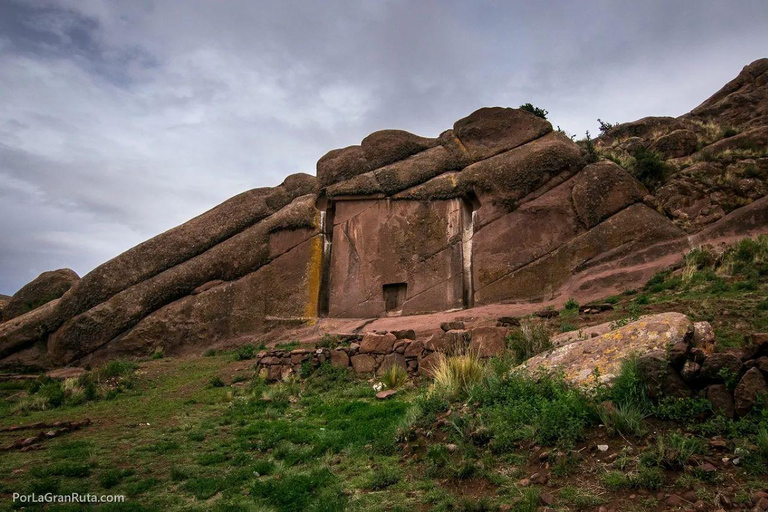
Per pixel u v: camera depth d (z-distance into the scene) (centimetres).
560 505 505
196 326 2300
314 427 923
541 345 1010
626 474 529
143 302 2345
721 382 607
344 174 2394
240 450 830
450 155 2306
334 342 1514
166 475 730
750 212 1778
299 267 2316
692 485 497
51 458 819
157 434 962
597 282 1803
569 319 1447
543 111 2447
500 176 2122
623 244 1880
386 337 1294
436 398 826
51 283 2770
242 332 2273
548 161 2073
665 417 608
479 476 591
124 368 1686
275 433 890
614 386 654
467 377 888
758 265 1486
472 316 1850
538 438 623
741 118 2619
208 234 2450
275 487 643
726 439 553
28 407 1341
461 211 2211
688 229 1850
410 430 748
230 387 1384
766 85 2689
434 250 2191
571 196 2027
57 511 590
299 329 2212
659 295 1509
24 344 2378
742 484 488
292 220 2348
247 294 2316
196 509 601
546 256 1978
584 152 2152
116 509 595
